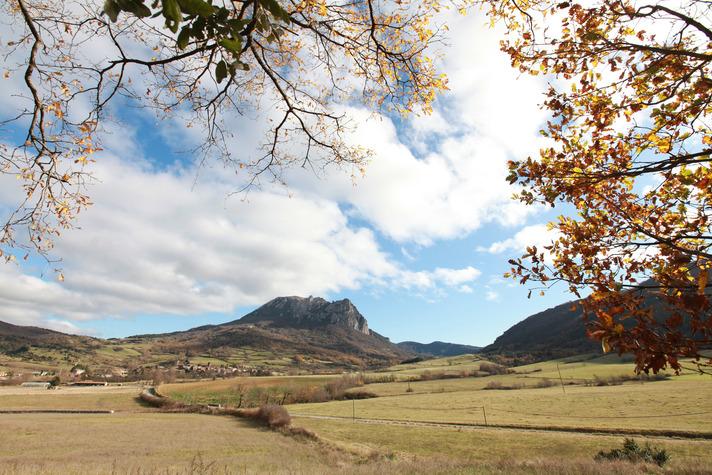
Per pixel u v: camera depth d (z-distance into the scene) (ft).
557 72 15.89
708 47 14.02
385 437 155.22
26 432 162.61
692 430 138.10
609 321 9.16
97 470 69.36
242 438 147.64
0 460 103.24
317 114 21.53
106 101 16.38
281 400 305.53
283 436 151.94
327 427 180.96
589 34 14.29
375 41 19.88
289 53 20.84
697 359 8.56
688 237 12.44
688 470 73.26
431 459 104.01
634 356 8.87
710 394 209.26
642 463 81.10
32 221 16.35
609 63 14.97
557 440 138.10
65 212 16.83
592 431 151.02
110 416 227.61
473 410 227.81
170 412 250.98
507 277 14.29
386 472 75.46
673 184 15.03
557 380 348.18
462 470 77.05
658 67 13.85
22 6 13.23
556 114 16.39
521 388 324.39
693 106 13.55
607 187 15.56
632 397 221.46
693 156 12.88
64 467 76.95
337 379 384.27
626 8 13.73
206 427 179.01
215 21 6.51
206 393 325.83
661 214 15.20
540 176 15.75
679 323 8.77
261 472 73.20
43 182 16.22
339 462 98.84
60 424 187.42
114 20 5.65
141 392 361.10
